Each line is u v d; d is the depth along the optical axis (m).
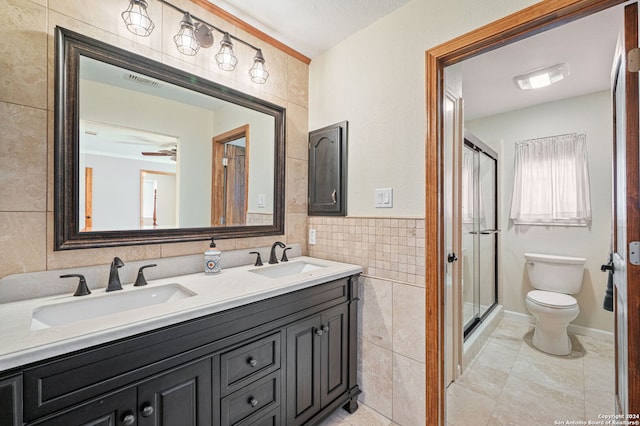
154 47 1.38
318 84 2.06
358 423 1.57
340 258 1.88
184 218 1.52
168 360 0.91
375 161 1.71
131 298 1.18
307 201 2.13
